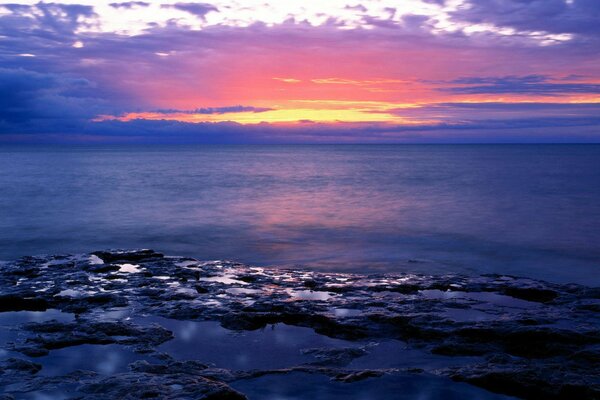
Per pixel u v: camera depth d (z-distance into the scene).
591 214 28.31
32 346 8.84
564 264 16.97
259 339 9.55
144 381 7.22
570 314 10.50
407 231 23.45
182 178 57.22
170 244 20.80
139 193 40.38
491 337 9.13
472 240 21.11
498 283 13.41
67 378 7.47
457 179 54.97
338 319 10.27
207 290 12.84
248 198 37.41
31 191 41.03
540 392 7.01
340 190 43.47
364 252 18.98
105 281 13.75
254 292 12.66
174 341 9.46
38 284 13.30
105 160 112.00
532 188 43.38
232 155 165.62
